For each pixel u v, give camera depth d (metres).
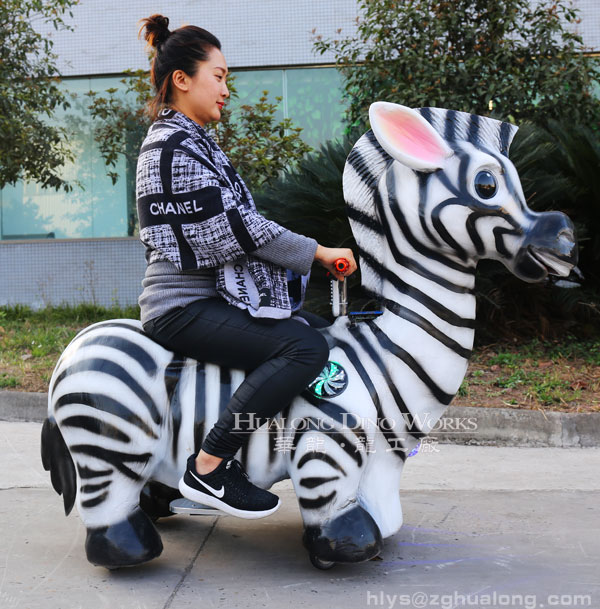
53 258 9.62
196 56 2.46
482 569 2.57
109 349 2.41
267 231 2.31
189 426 2.39
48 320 8.05
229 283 2.34
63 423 2.42
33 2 8.09
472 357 6.05
